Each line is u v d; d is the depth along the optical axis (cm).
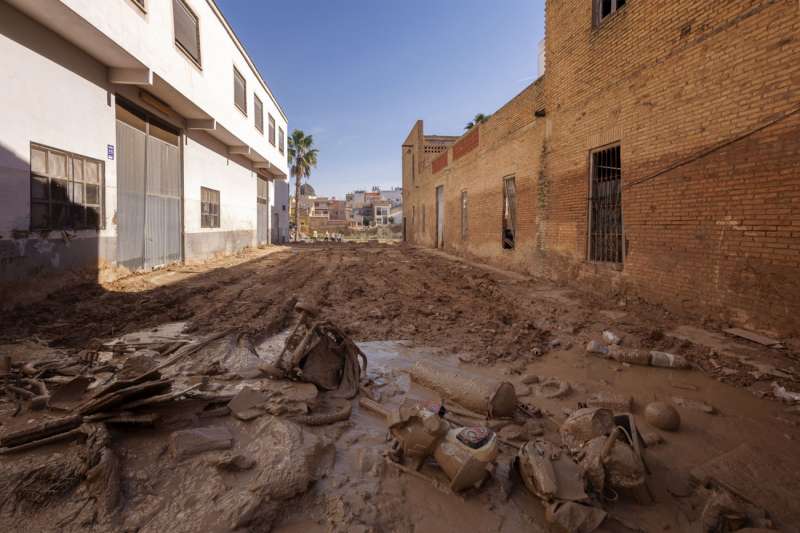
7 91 730
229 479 285
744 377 486
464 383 429
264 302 899
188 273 1311
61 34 841
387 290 1111
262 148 2289
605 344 620
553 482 269
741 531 246
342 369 480
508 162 1520
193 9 1324
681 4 729
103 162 991
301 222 6688
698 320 695
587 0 1004
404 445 314
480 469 287
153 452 315
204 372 472
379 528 254
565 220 1120
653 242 800
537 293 1016
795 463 323
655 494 288
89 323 682
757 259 607
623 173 880
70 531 240
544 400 447
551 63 1183
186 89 1266
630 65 856
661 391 468
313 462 304
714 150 672
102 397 345
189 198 1541
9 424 347
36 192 802
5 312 703
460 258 2056
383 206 9006
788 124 565
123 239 1121
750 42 611
